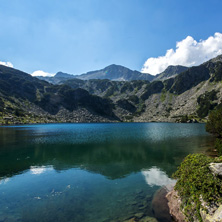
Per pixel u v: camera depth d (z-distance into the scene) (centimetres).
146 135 7831
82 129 12294
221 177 1194
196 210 1130
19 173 2547
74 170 2688
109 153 3934
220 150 2897
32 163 3116
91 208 1480
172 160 3222
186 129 11375
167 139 6275
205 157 1606
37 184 2095
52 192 1848
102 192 1834
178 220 1237
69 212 1420
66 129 12356
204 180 1244
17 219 1312
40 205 1548
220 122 4531
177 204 1352
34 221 1283
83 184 2086
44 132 9794
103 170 2667
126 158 3450
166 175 2381
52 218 1324
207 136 7125
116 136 7531
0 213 1409
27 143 5509
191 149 4125
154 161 3180
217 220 902
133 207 1482
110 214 1373
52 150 4331
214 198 1098
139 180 2197
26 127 14612
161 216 1320
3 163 3120
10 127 14512
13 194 1802
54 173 2539
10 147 4788
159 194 1730
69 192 1847
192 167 1486
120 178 2291
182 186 1440
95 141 5928
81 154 3862
